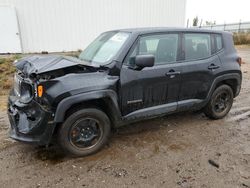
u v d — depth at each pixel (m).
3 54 12.17
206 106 4.59
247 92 6.93
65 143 3.26
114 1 15.17
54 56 3.69
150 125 4.46
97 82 3.26
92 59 3.90
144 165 3.22
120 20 15.78
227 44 4.65
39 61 3.39
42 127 3.07
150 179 2.94
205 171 3.10
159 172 3.07
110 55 3.62
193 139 3.96
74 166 3.20
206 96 4.39
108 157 3.41
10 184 2.83
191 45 4.16
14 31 12.26
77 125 3.30
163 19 17.91
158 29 3.87
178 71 3.92
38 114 3.09
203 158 3.40
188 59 4.10
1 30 11.95
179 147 3.69
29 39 12.89
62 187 2.79
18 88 3.46
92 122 3.41
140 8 16.42
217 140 3.94
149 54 3.62
